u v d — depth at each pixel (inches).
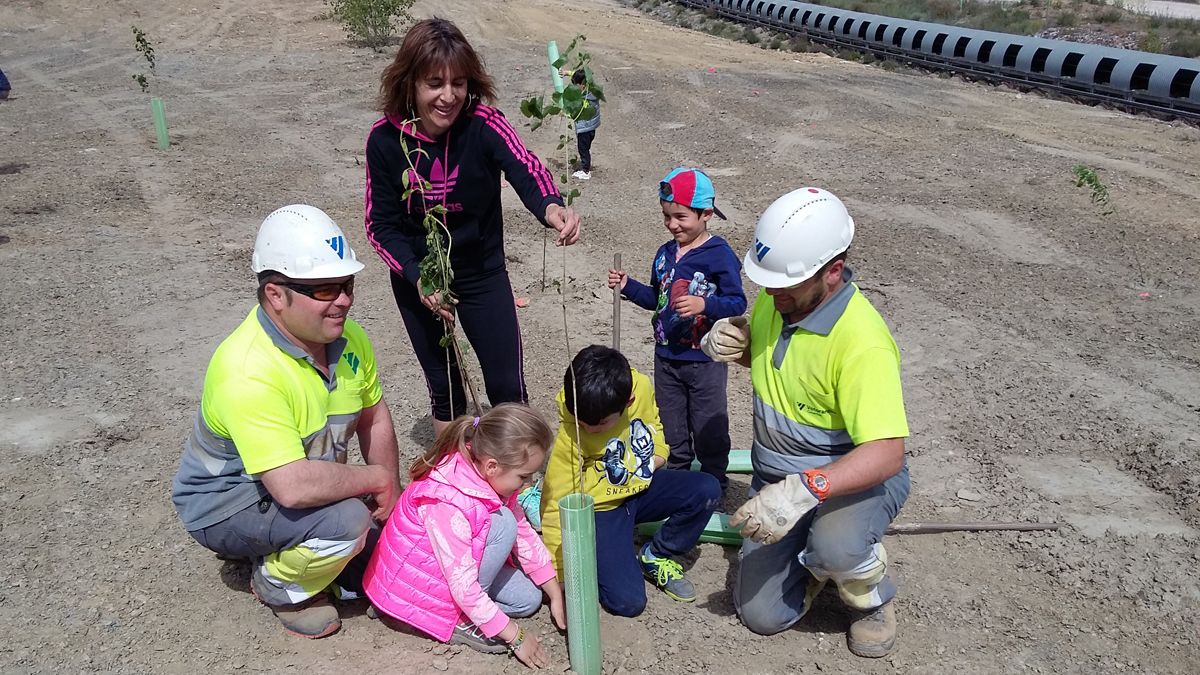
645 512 147.1
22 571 154.5
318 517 129.3
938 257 322.3
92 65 783.1
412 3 958.4
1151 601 150.9
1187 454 193.2
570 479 143.7
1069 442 200.5
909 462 194.1
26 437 199.3
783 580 137.9
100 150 481.7
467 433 131.1
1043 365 237.3
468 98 150.6
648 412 145.7
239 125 554.3
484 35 951.0
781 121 558.6
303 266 120.8
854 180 426.3
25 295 282.4
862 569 127.3
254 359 124.9
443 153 150.4
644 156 489.4
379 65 785.6
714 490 144.7
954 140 505.7
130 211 375.9
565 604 131.4
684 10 1240.8
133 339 251.9
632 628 143.2
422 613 136.1
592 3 1352.1
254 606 146.9
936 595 152.2
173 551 161.0
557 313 275.1
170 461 190.7
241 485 130.2
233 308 275.7
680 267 160.9
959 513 175.8
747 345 139.6
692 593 149.9
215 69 765.9
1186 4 1130.0
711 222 367.9
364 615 145.5
